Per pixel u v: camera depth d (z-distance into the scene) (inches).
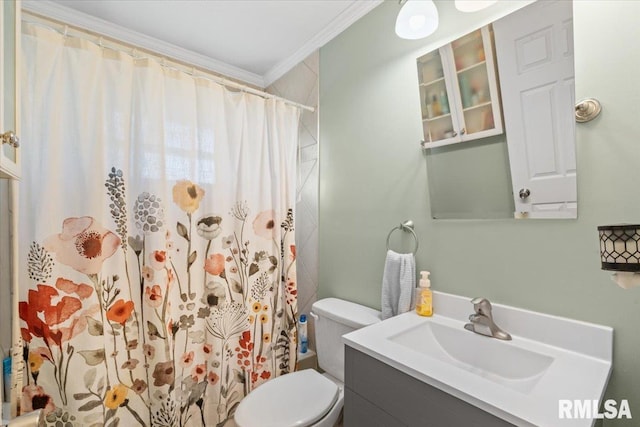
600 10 31.8
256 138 63.9
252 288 62.6
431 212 46.9
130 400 49.6
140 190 51.2
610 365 30.5
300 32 68.3
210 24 65.7
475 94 41.6
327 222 67.4
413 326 41.0
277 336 66.1
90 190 45.8
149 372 50.6
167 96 54.6
